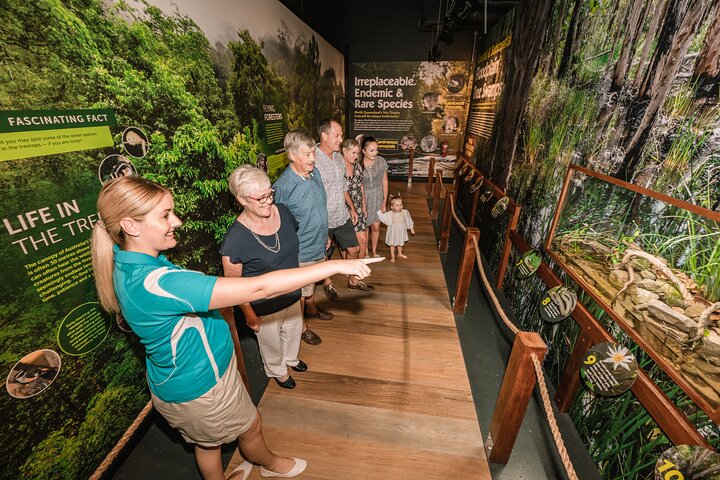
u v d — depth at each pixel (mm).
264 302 1807
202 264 2365
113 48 1549
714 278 1116
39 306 1268
